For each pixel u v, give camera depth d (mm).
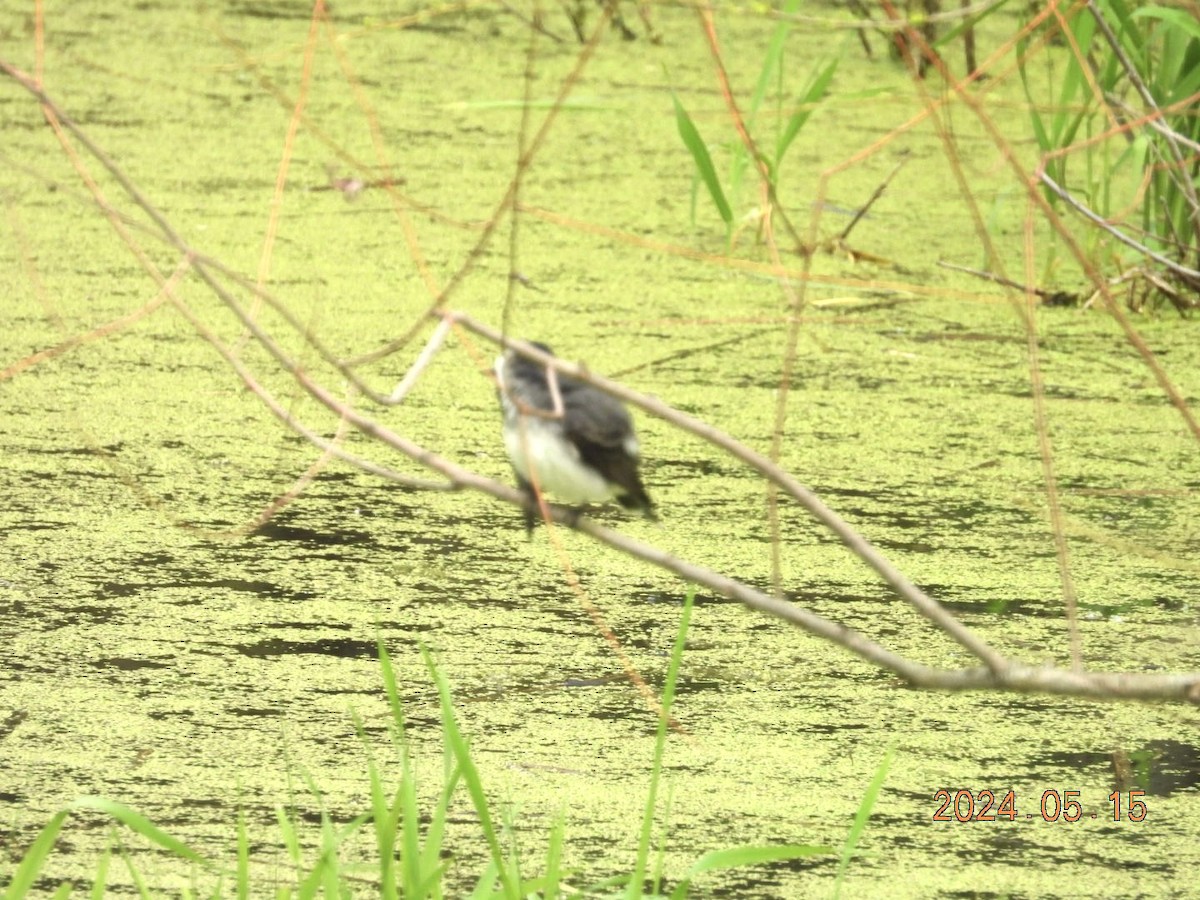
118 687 7816
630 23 20594
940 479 10312
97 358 11625
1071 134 12617
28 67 17922
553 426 6578
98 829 6738
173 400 11062
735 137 15469
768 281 13414
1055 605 8820
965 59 18359
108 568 8953
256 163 15586
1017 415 11266
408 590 8883
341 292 12805
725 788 7160
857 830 5504
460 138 16484
